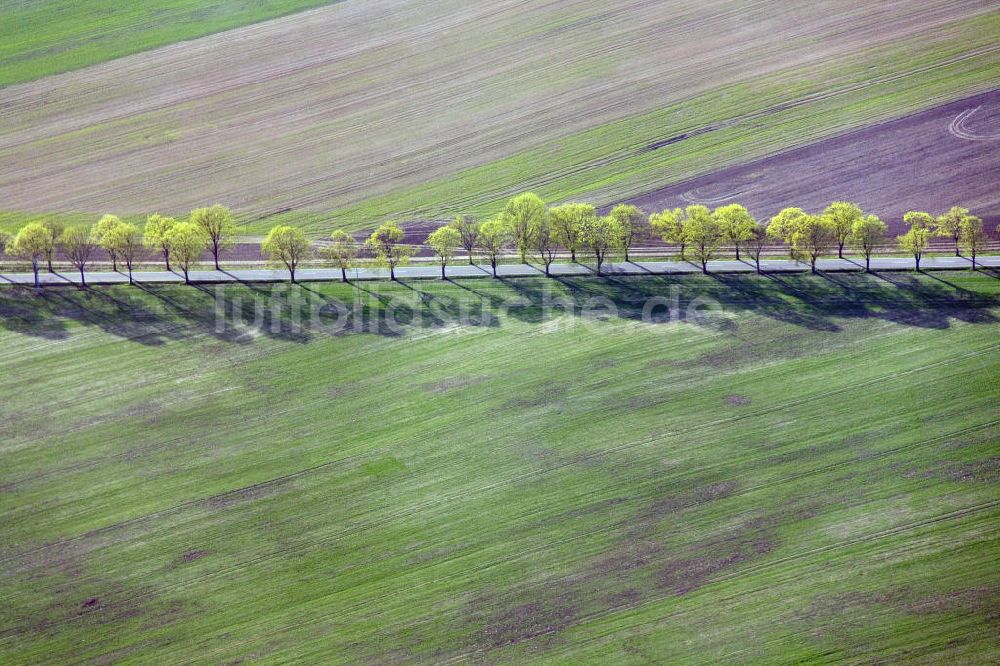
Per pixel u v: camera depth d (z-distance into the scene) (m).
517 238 123.25
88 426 99.25
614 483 89.00
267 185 153.50
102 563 82.88
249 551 83.62
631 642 73.56
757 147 152.25
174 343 111.19
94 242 125.31
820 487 87.00
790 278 118.75
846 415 95.50
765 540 81.81
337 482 90.94
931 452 90.06
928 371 100.88
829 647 72.12
